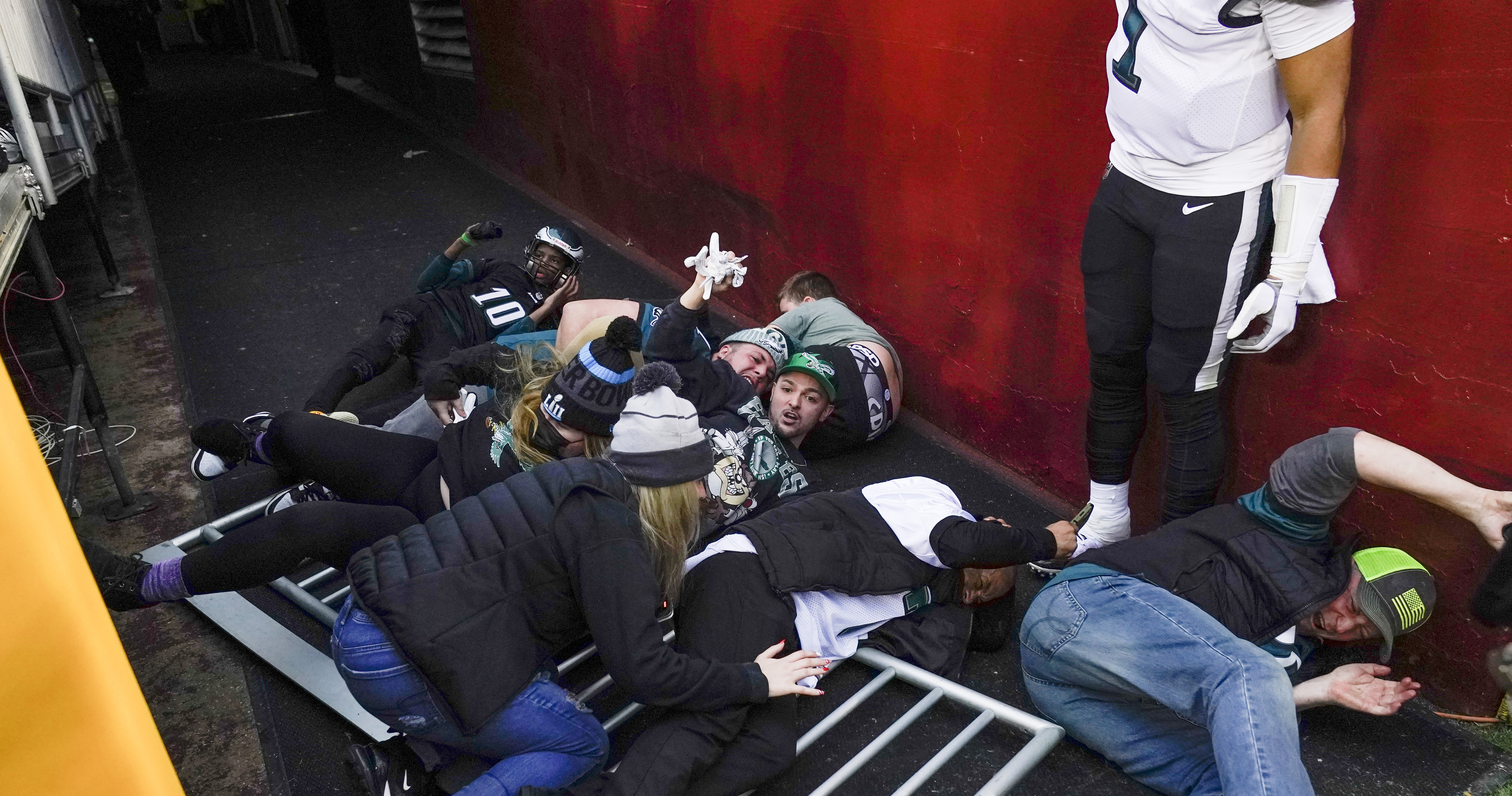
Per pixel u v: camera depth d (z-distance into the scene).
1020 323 3.34
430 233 6.31
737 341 3.64
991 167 3.24
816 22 3.81
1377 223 2.24
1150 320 2.61
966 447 3.78
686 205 5.22
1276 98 2.15
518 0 6.42
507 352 3.35
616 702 2.60
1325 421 2.49
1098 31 2.74
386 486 2.67
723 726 2.07
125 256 6.07
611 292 5.35
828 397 3.48
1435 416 2.24
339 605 2.96
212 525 3.19
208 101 10.96
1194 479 2.65
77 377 3.30
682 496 2.11
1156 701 2.22
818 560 2.46
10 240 2.82
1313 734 2.44
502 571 1.98
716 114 4.68
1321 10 1.95
